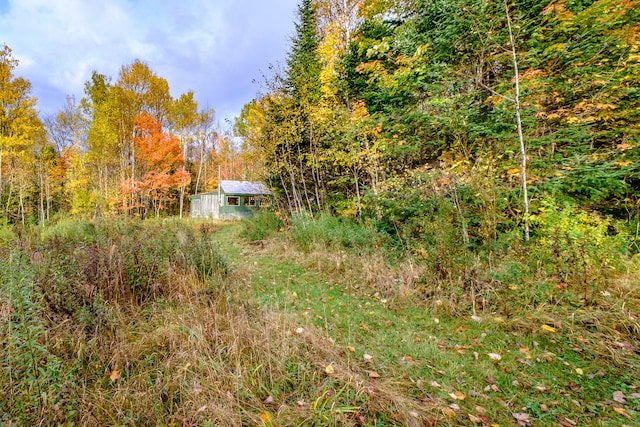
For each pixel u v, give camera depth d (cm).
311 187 1038
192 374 213
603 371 236
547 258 381
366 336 307
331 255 611
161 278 364
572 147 536
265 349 242
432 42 659
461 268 393
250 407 192
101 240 461
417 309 373
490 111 618
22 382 173
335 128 884
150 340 252
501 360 261
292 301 401
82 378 200
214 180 2630
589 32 513
